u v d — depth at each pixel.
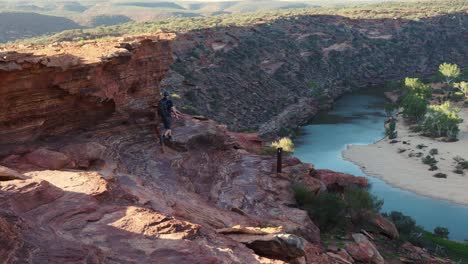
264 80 136.12
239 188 22.80
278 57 155.88
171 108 24.97
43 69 16.52
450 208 62.81
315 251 17.66
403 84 152.62
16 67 15.40
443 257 27.50
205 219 15.81
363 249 20.55
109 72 20.41
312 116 123.62
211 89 114.38
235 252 11.00
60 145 17.34
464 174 76.19
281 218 20.66
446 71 162.00
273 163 27.59
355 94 157.38
